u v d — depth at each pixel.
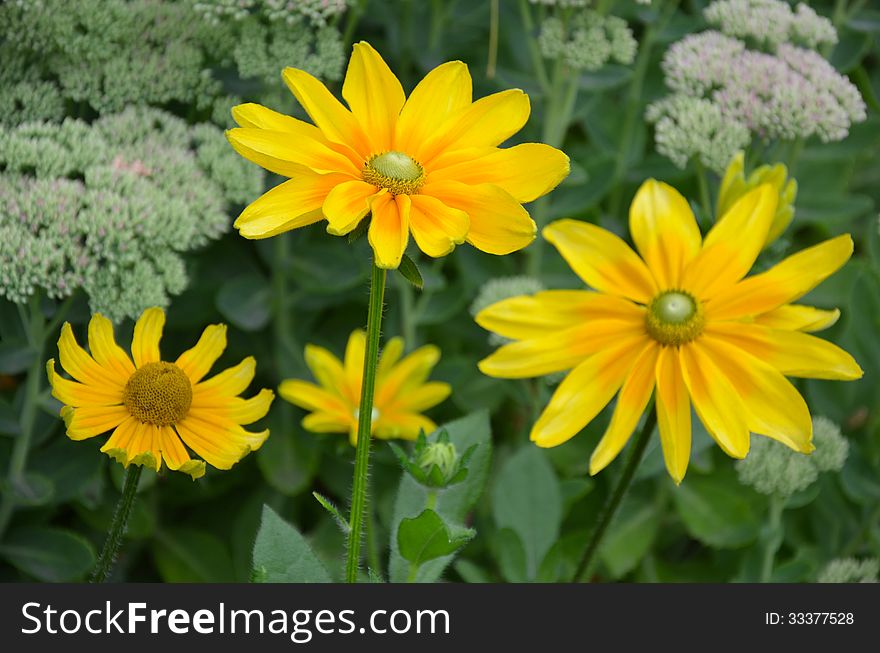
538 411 0.93
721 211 0.72
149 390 0.68
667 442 0.68
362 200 0.62
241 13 0.85
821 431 0.83
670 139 0.88
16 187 0.81
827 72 0.90
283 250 0.94
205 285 0.95
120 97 0.86
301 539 0.71
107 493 0.90
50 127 0.82
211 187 0.84
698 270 0.70
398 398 0.88
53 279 0.79
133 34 0.88
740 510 0.94
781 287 0.69
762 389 0.68
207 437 0.69
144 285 0.80
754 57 0.90
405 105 0.65
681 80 0.91
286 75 0.65
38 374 0.84
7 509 0.86
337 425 0.86
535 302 0.70
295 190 0.63
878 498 0.92
